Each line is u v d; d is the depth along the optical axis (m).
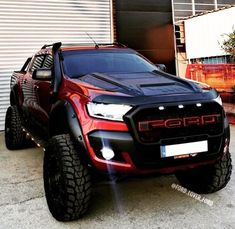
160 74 3.75
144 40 9.27
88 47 4.40
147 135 2.77
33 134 4.60
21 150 5.73
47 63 4.33
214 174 3.33
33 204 3.48
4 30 7.82
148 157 2.79
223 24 9.09
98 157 2.77
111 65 4.01
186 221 3.01
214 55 9.45
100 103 2.84
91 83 3.25
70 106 3.06
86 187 2.90
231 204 3.34
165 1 9.43
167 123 2.81
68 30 8.51
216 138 3.00
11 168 4.74
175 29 10.54
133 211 3.24
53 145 3.07
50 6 8.24
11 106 5.79
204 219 3.04
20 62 8.04
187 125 2.87
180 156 2.87
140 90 2.97
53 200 3.09
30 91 4.64
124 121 2.76
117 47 4.57
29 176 4.37
